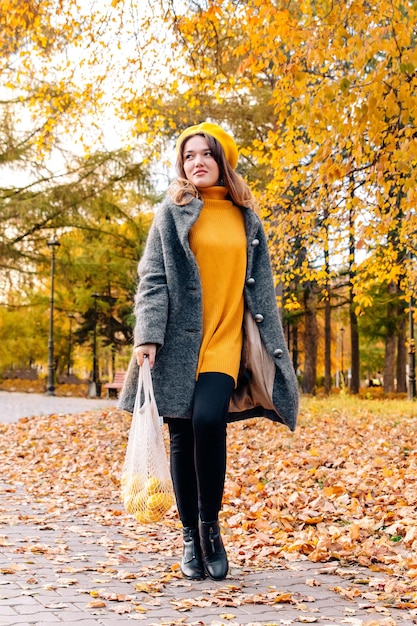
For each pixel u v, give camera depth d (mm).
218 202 3461
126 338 37469
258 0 6465
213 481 3182
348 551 4008
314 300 25188
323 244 8758
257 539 4383
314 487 6148
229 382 3223
